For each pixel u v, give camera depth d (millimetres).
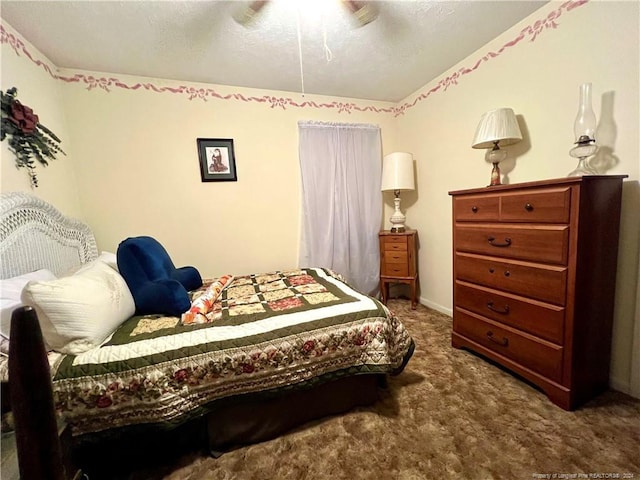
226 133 2574
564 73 1652
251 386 1238
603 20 1466
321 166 2875
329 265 2961
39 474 586
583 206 1291
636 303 1452
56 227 1725
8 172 1533
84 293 1168
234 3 1516
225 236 2658
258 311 1487
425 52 2135
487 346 1823
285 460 1212
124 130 2297
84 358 1080
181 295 1487
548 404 1457
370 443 1275
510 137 1762
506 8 1705
